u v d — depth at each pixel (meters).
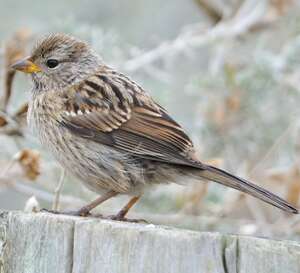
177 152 9.80
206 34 14.56
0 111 12.04
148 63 14.28
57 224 7.41
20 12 16.27
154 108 10.20
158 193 13.66
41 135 10.48
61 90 10.47
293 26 14.81
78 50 10.65
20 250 7.55
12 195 15.02
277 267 7.03
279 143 13.00
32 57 10.64
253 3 15.84
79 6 16.72
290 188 12.52
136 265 7.14
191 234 7.09
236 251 7.07
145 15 16.89
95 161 10.08
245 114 14.16
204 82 14.02
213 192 13.72
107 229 7.24
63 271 7.37
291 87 14.14
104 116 10.11
